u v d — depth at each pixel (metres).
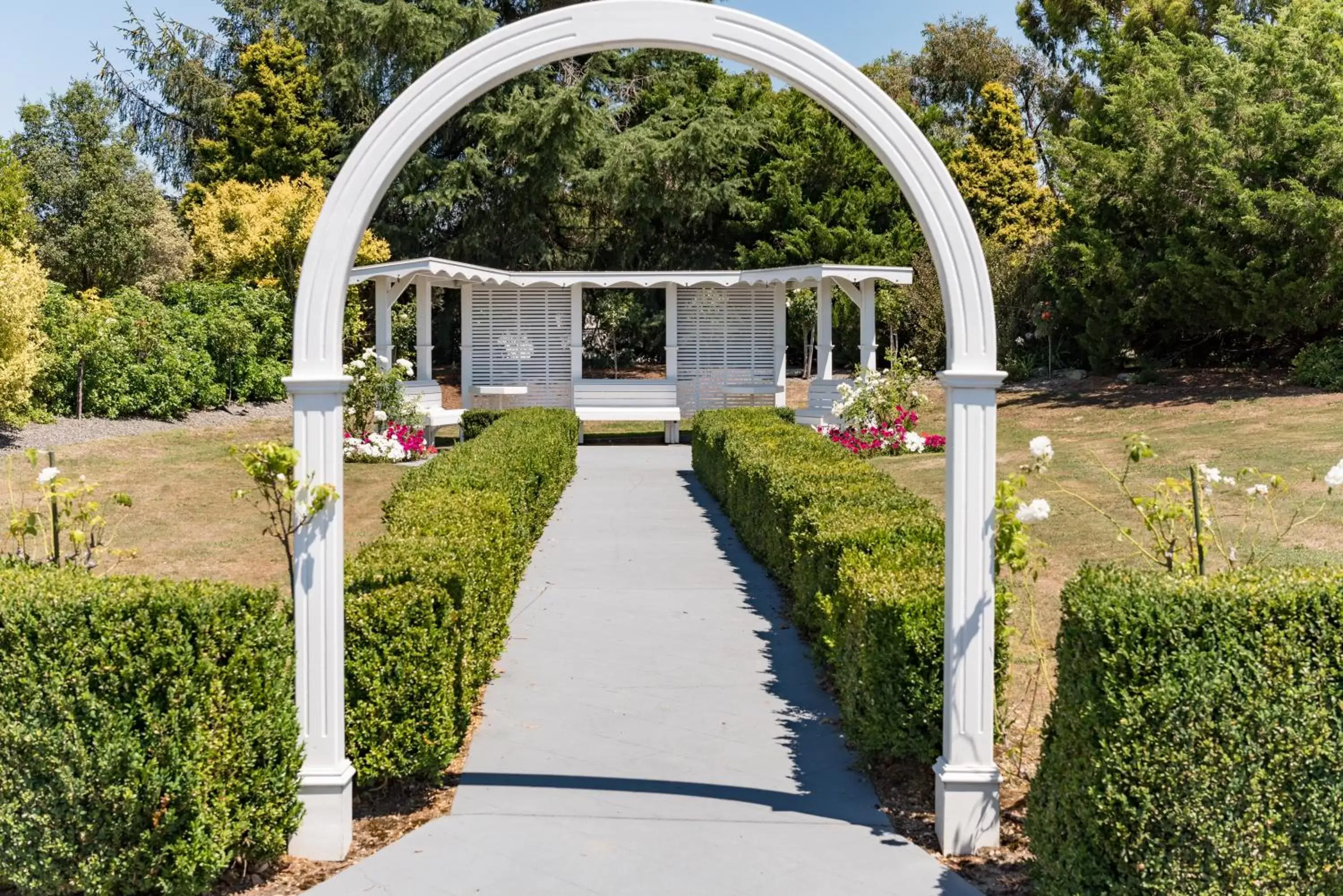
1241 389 14.24
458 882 3.22
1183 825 2.61
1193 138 14.33
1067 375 17.56
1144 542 7.47
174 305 17.75
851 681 4.10
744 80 26.02
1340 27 14.28
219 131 25.78
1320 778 2.61
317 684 3.44
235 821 3.13
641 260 26.19
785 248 24.31
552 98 22.59
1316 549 6.90
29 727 2.92
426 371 16.08
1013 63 31.36
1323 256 13.33
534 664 5.49
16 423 13.30
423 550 4.59
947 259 3.45
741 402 18.14
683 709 4.81
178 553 7.91
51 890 3.03
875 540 4.93
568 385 17.48
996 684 3.88
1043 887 2.92
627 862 3.34
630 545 8.71
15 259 13.12
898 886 3.19
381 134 3.44
